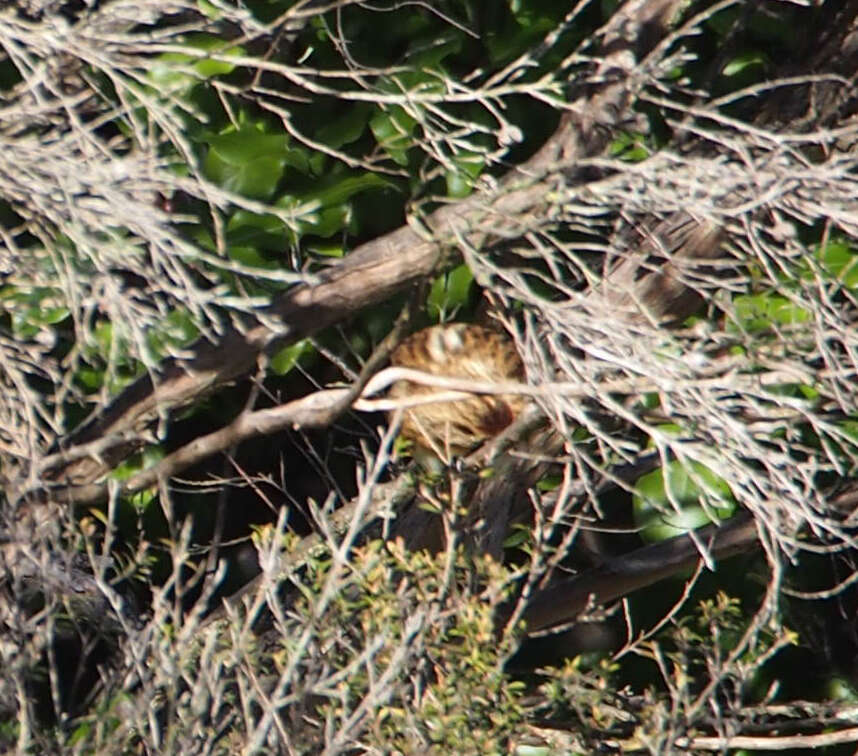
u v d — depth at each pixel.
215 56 9.43
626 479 11.59
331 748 8.20
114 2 10.09
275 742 8.41
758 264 9.90
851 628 12.48
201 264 10.00
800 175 9.02
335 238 11.87
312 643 8.50
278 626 8.84
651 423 10.00
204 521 12.30
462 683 8.45
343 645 8.62
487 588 9.52
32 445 8.62
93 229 9.09
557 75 11.56
